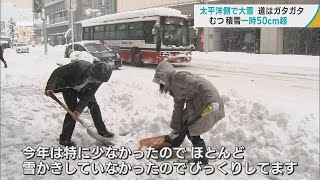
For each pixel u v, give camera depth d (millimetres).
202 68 17953
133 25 19078
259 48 28719
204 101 4000
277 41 26922
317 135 5016
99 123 5273
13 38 62781
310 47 25484
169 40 17281
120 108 7270
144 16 18156
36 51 41531
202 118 4094
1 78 12305
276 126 5227
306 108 7711
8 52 37094
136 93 8266
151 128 5504
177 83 4145
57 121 6340
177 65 19672
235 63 20797
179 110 4410
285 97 9477
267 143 4750
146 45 17953
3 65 18422
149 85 10328
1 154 4641
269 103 8289
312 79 13586
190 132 4188
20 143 5062
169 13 17391
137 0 43688
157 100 7598
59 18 80500
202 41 32750
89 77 4633
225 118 5797
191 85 4066
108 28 21875
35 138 5277
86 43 17297
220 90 8156
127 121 6043
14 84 10922
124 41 19859
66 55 18984
